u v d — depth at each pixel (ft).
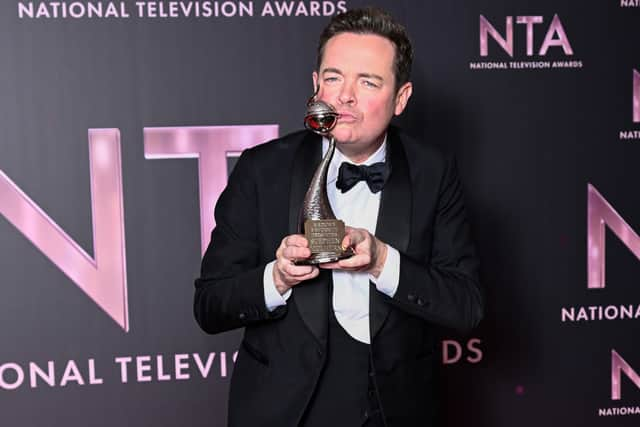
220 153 6.92
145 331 6.98
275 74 6.91
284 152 4.20
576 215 7.35
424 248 4.07
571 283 7.41
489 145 7.19
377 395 3.87
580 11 7.16
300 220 3.69
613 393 7.53
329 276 3.92
